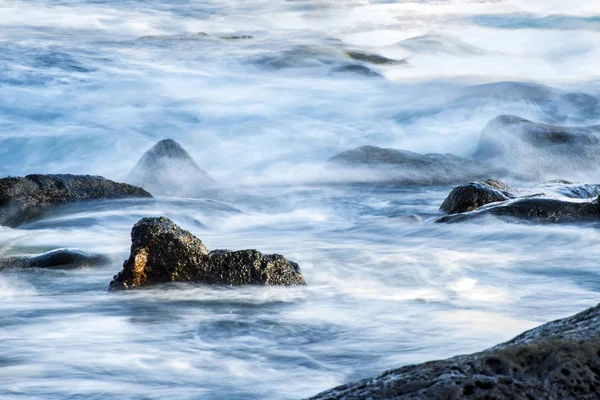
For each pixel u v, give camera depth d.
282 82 56.53
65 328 13.73
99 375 11.29
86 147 41.22
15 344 12.75
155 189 30.62
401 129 45.22
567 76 63.16
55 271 18.08
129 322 14.08
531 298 15.90
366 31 88.44
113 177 37.41
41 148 41.16
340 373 11.52
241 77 57.62
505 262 19.27
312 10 97.00
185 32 83.81
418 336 13.16
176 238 16.25
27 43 67.00
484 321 14.08
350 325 13.82
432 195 32.38
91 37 75.06
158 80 55.06
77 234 23.16
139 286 16.17
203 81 55.72
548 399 6.66
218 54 64.44
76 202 25.91
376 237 23.53
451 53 70.62
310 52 64.62
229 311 14.69
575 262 19.22
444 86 55.72
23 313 14.70
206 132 43.81
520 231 22.38
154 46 67.62
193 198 28.72
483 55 71.56
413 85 56.47
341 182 34.62
